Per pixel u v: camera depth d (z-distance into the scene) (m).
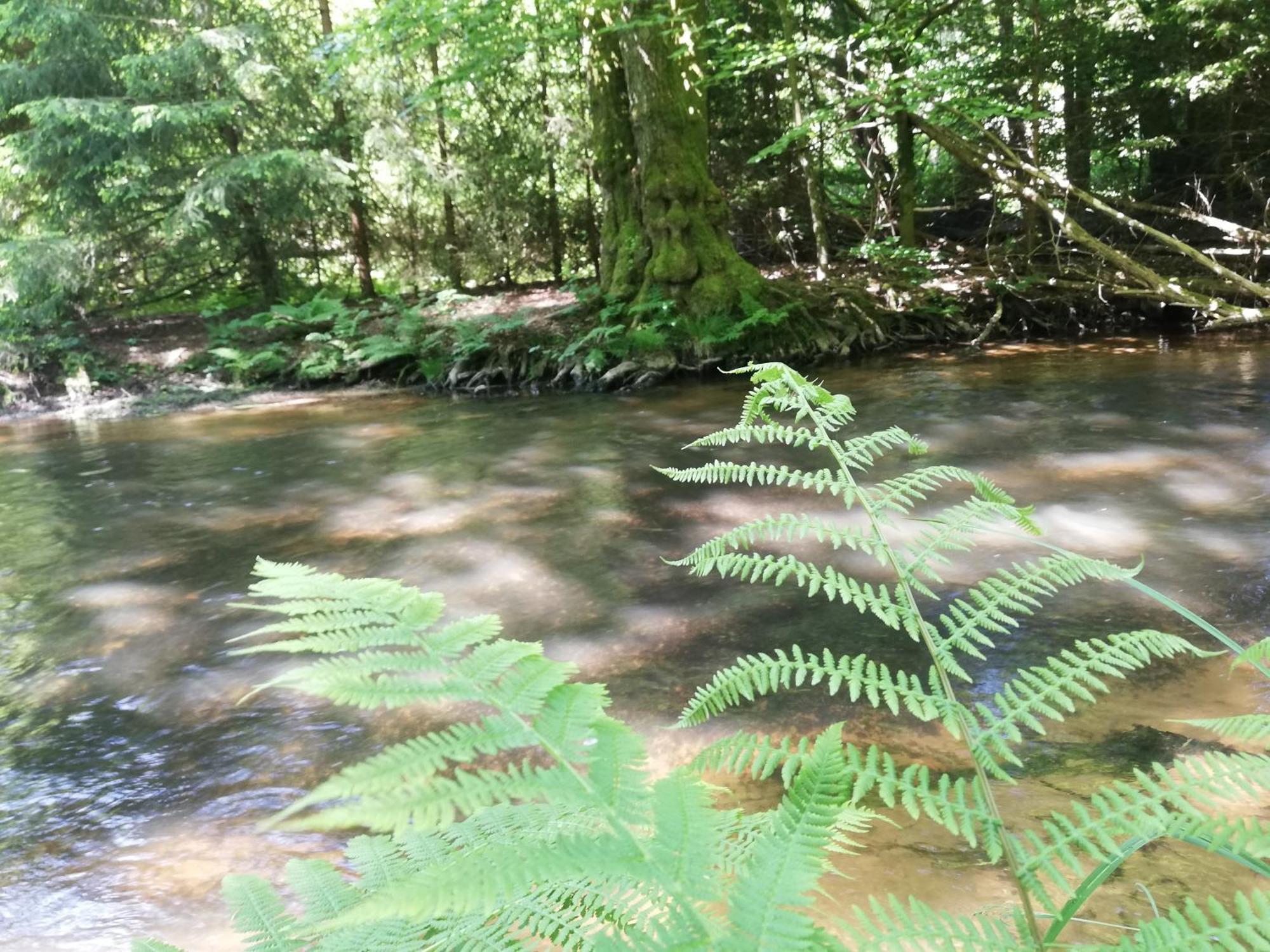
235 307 20.48
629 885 0.81
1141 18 15.31
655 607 4.74
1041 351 14.27
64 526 7.22
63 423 13.63
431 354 15.63
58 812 3.07
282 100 18.80
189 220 17.08
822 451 8.50
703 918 0.73
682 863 0.76
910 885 2.25
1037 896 1.05
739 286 15.29
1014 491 6.45
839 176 22.39
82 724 3.74
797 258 21.09
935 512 6.12
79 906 2.53
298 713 3.75
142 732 3.65
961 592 4.58
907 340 15.91
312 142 19.64
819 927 0.71
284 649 0.92
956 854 2.38
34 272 16.47
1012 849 1.10
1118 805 1.11
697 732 3.35
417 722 3.61
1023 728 3.13
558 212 22.91
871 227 19.81
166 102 17.64
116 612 5.11
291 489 8.16
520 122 21.78
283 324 17.48
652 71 15.31
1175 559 4.86
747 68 14.69
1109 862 1.03
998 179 14.27
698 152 15.83
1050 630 4.04
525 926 1.12
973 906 2.13
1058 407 9.52
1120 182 20.23
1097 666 1.31
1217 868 2.19
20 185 18.55
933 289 16.91
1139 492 6.22
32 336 16.88
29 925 2.45
